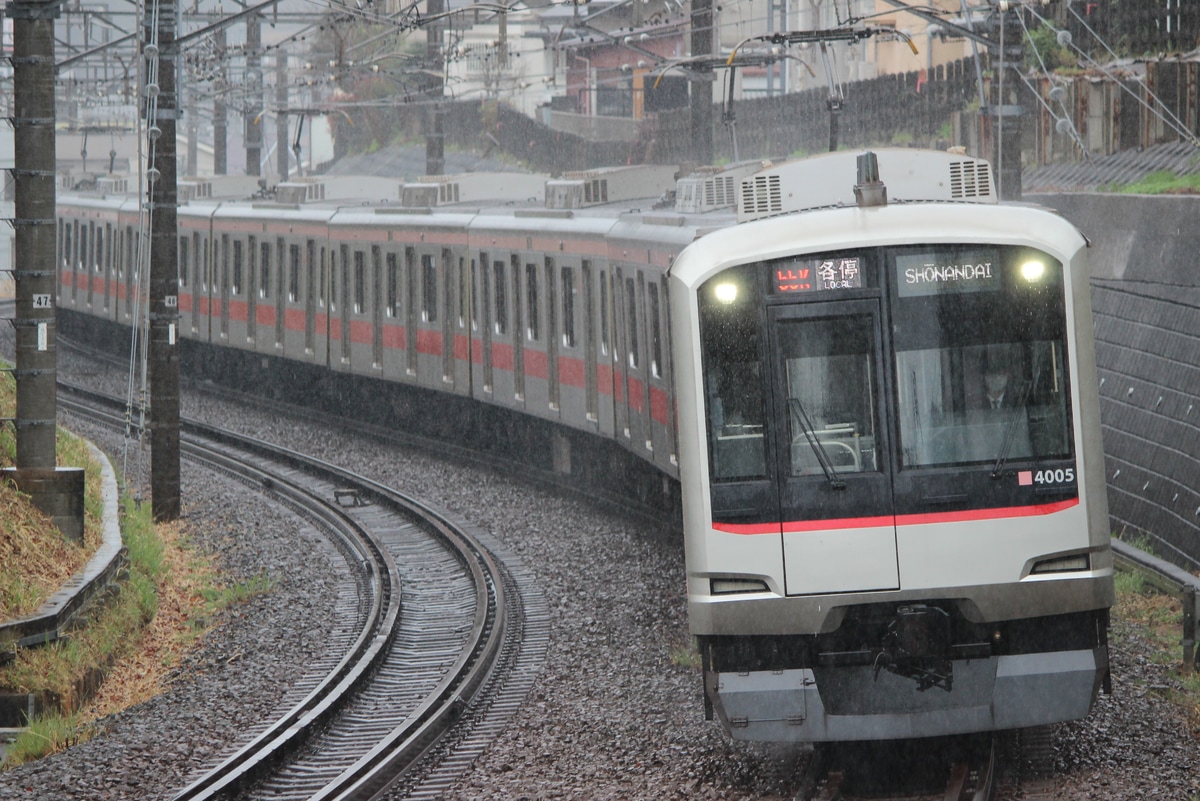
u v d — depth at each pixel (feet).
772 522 108.37
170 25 227.81
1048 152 310.45
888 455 107.86
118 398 370.53
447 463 287.48
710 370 110.52
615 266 218.59
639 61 580.30
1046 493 107.45
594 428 239.30
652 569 192.13
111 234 441.68
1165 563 165.48
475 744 128.67
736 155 218.59
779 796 106.11
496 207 299.38
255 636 172.86
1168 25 290.56
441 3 400.26
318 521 240.12
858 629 108.78
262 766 122.21
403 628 174.81
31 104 182.70
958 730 107.34
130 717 142.51
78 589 160.76
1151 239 199.00
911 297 109.19
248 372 410.72
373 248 327.26
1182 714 119.96
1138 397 197.36
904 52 470.80
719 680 109.50
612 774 114.21
